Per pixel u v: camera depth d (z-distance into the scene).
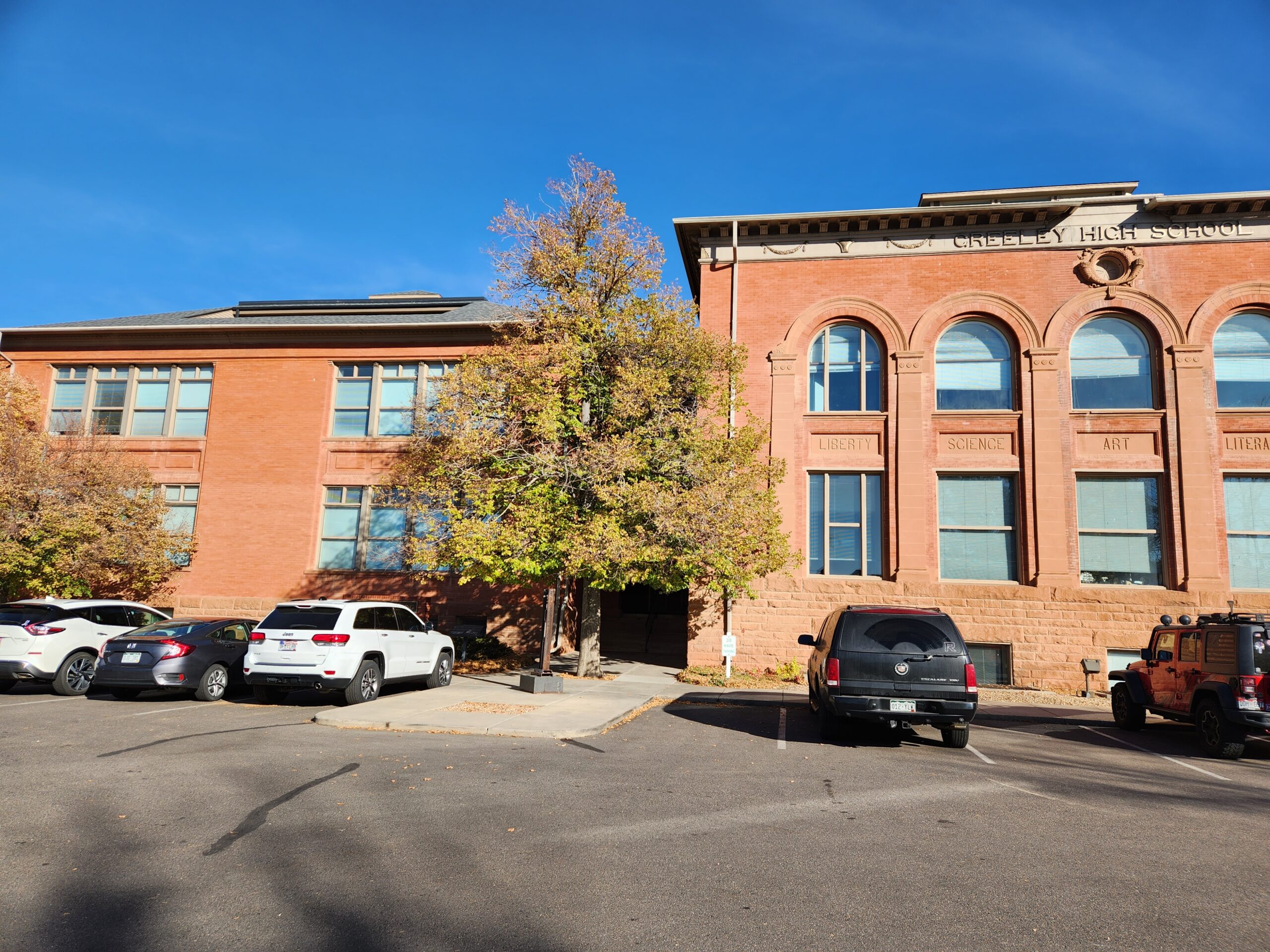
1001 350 18.88
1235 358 18.06
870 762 8.94
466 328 21.89
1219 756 10.23
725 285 19.88
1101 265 18.64
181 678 12.62
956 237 19.16
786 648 17.94
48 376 23.44
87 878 4.72
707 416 16.33
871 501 18.66
